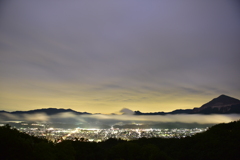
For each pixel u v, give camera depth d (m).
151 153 16.05
